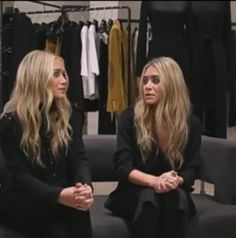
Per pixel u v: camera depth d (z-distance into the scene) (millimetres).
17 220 1887
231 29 2551
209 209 2336
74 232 1878
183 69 2543
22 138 1886
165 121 2131
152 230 1975
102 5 4027
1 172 1986
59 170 1948
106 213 2217
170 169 2139
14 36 3641
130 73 3719
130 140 2172
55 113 1972
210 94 2883
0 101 3488
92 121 3986
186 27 1907
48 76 1922
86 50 3688
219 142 2547
